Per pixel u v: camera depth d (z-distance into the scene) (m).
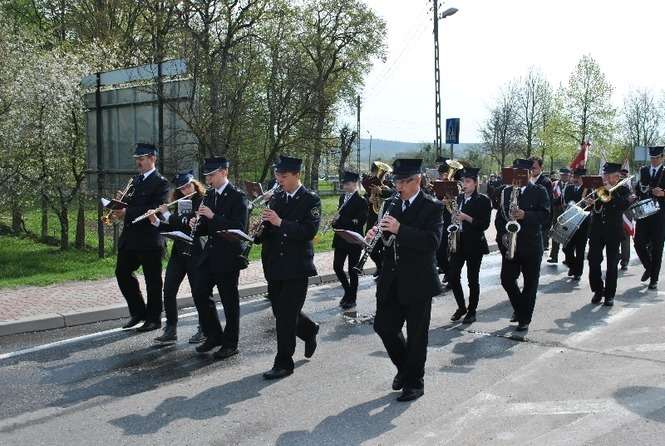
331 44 35.06
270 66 17.72
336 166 38.41
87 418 5.21
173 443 4.72
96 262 12.96
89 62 16.97
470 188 8.41
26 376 6.29
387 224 5.32
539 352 7.04
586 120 37.69
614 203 9.27
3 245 15.59
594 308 9.26
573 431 4.85
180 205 7.47
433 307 9.48
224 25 17.59
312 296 10.38
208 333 7.07
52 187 14.69
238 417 5.21
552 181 14.46
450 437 4.77
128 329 8.13
